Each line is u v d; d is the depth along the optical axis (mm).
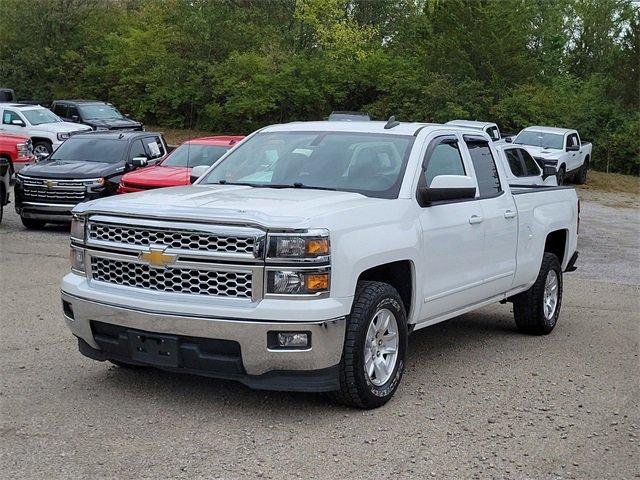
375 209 5809
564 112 36219
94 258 5711
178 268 5320
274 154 6934
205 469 4613
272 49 38656
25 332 7629
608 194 28188
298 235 5141
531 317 8172
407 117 35719
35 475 4484
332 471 4641
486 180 7438
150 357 5406
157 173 13711
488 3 36969
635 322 9102
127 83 40031
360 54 39594
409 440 5156
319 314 5141
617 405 6055
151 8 42094
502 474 4691
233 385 6145
